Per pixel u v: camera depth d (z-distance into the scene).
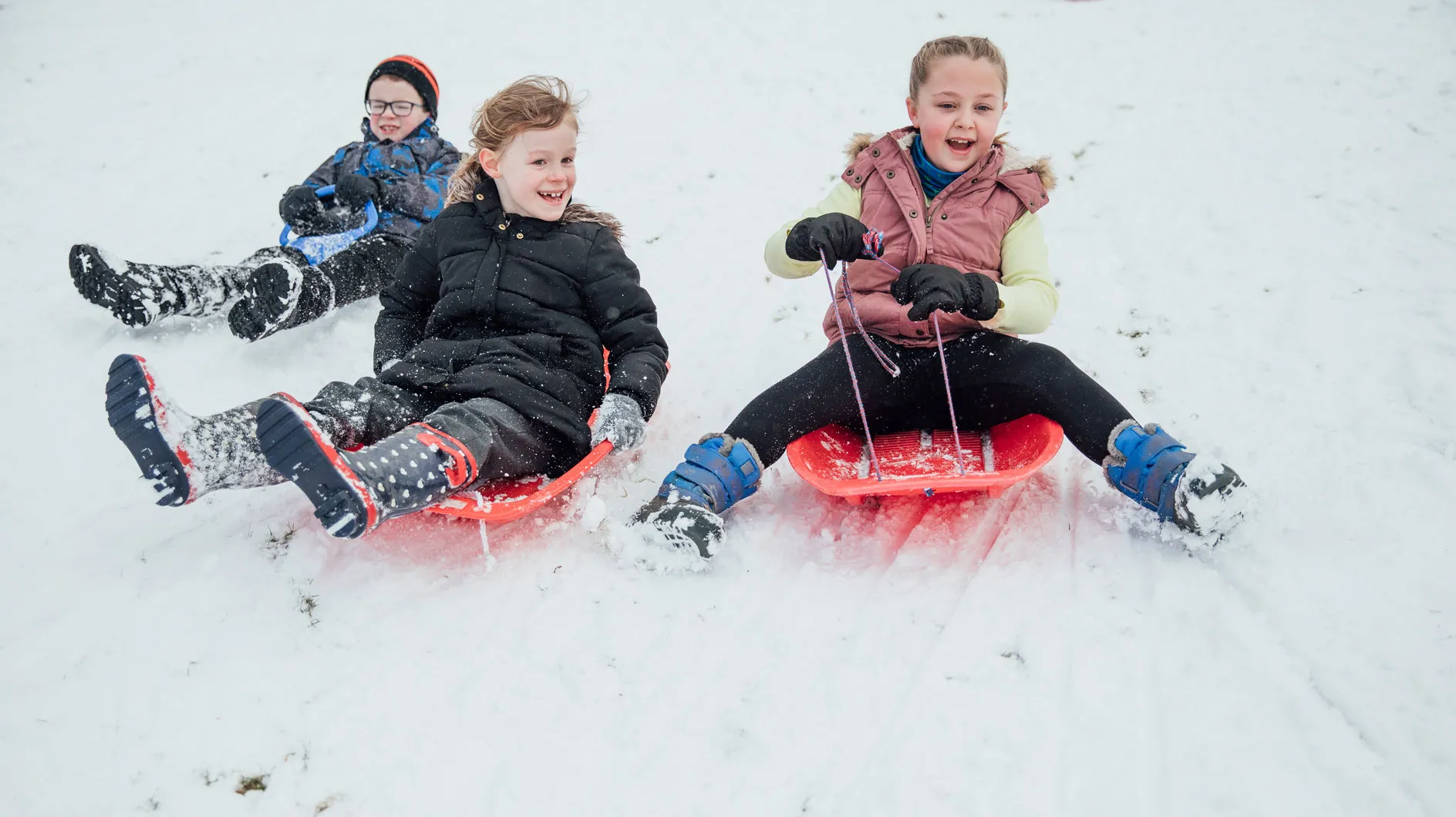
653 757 1.94
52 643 2.22
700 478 2.45
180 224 4.47
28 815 1.86
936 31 5.96
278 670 2.15
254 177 4.86
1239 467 2.62
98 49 6.16
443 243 2.79
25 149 5.09
